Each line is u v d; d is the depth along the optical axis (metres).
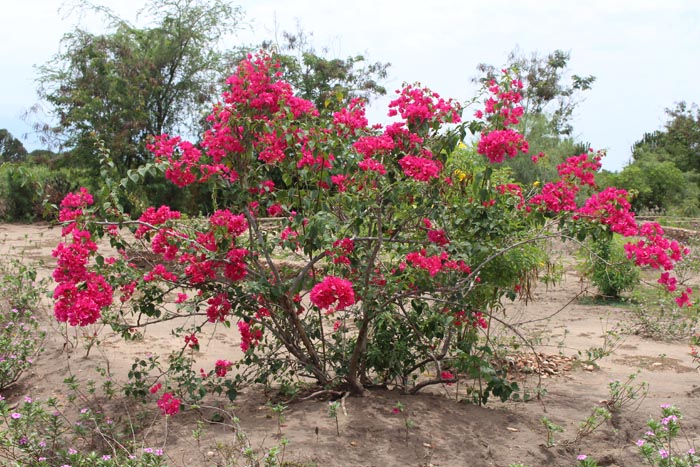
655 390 4.86
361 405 4.14
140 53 24.39
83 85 23.38
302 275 3.96
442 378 4.44
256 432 3.69
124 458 3.25
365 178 3.68
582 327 7.24
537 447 3.69
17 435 3.45
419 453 3.49
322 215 3.64
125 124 22.72
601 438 3.86
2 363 4.91
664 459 3.09
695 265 10.00
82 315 3.53
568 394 4.70
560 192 4.24
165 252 3.95
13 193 20.84
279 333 4.29
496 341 5.37
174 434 3.73
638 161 29.59
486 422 4.02
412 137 4.01
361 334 4.16
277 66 3.88
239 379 4.28
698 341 5.89
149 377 4.89
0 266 8.02
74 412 4.23
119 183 3.82
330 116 4.30
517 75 4.22
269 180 4.04
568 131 32.47
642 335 6.87
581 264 9.30
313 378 4.93
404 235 4.41
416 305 4.31
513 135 3.92
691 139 35.44
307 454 3.34
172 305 7.33
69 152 24.16
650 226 4.23
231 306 4.15
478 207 4.12
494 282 4.93
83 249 3.67
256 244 4.17
